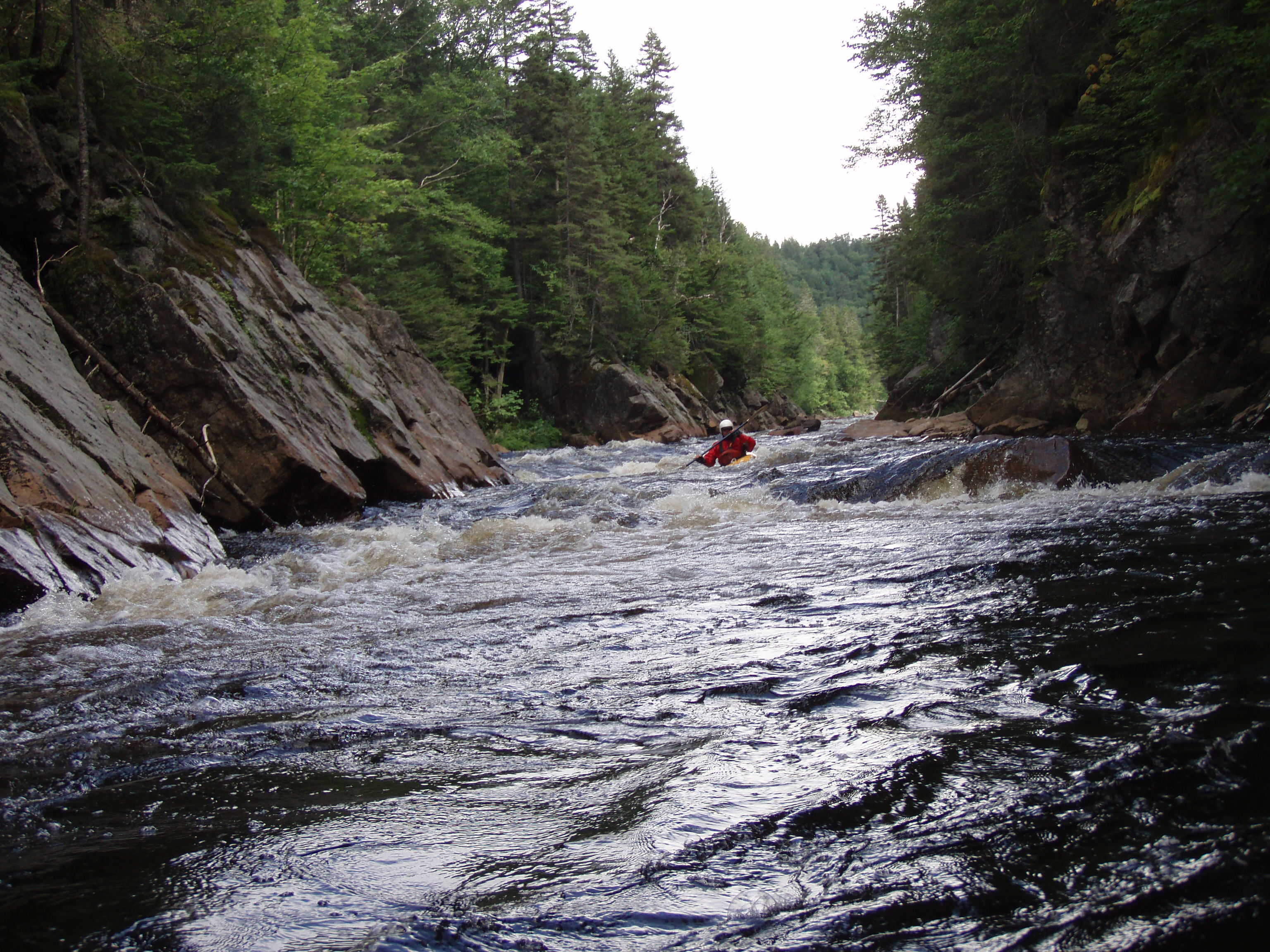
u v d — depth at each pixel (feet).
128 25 50.21
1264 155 44.75
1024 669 11.05
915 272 100.68
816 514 32.07
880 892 5.81
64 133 45.27
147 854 7.23
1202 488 29.68
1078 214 66.13
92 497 25.43
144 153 51.80
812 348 303.68
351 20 127.34
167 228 48.44
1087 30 67.92
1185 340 56.03
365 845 7.17
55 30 49.62
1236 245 51.78
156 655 15.80
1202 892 5.49
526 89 144.15
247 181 63.52
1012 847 6.31
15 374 27.78
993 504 30.58
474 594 20.88
